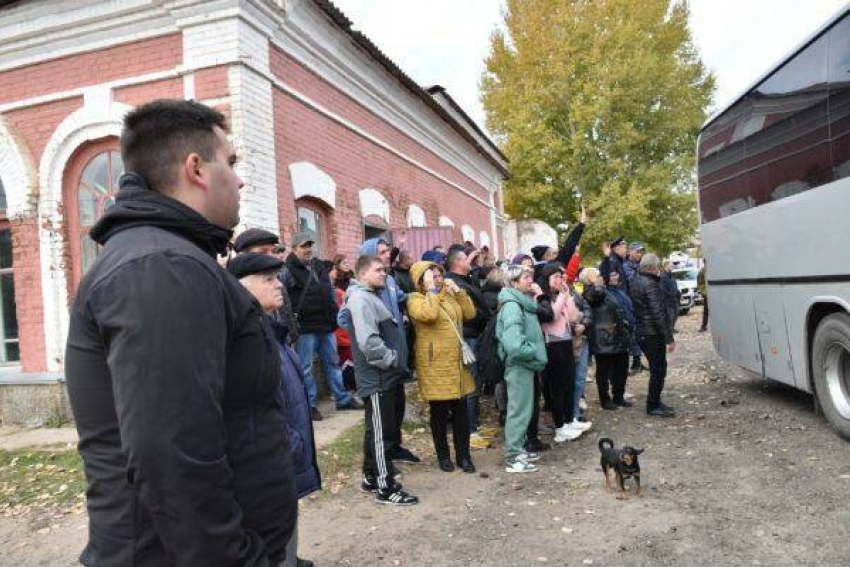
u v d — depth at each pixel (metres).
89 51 7.34
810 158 5.77
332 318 7.15
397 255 7.42
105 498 1.41
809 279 5.89
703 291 14.79
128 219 1.48
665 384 9.05
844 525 3.85
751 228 7.04
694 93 25.47
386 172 11.33
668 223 25.08
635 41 23.44
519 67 25.06
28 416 7.24
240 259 3.05
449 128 14.90
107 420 1.40
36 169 7.57
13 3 7.20
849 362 5.59
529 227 26.78
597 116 23.58
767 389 8.16
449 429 6.90
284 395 3.01
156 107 1.59
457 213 16.55
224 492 1.30
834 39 5.37
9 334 8.01
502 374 5.56
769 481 4.73
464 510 4.52
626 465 4.58
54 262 7.50
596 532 4.02
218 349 1.36
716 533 3.89
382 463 4.66
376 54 9.66
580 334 6.68
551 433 6.70
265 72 7.24
